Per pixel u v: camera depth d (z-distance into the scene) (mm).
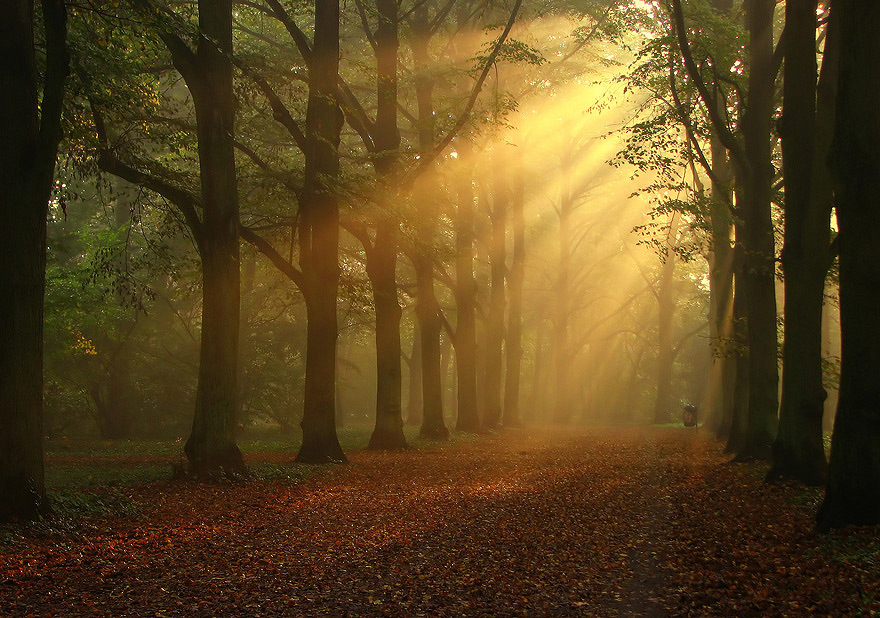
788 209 15617
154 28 14102
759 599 7344
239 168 23094
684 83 22344
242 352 37531
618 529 11391
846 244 10727
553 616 6836
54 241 29609
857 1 10445
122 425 37500
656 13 23516
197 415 17406
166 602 7309
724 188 20781
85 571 8602
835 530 10461
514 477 19078
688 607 7117
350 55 30641
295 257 29734
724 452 24531
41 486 11492
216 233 17547
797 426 15977
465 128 23844
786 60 15273
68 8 14398
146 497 14586
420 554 9578
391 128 26625
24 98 11586
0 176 11352
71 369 35812
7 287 11305
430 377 33812
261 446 31047
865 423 10578
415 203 23531
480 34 33594
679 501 14438
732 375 31328
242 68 19000
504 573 8508
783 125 15438
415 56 30812
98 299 29750
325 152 21781
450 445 30625
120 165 17891
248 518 12594
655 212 21125
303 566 8898
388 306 28203
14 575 8297
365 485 17375
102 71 15680
